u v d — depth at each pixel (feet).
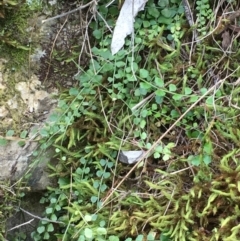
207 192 1.81
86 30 1.98
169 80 1.97
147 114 1.93
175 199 1.85
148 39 1.95
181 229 1.78
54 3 1.98
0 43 1.95
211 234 1.78
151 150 1.91
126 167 1.96
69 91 1.97
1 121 1.98
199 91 1.93
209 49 1.97
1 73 1.96
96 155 1.98
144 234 1.86
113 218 1.88
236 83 1.91
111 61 1.94
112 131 1.98
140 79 1.92
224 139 1.86
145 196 1.91
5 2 1.89
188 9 1.97
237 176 1.74
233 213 1.76
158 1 1.96
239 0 1.97
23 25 1.96
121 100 1.97
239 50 1.95
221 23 1.94
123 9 1.94
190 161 1.86
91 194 1.96
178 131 1.95
